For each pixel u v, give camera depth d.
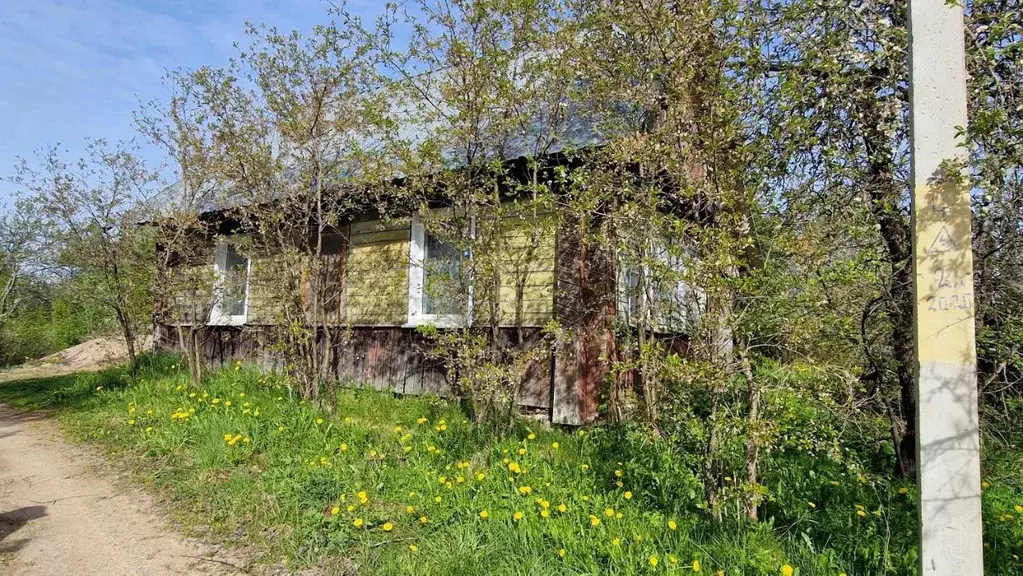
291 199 6.80
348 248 8.51
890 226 4.29
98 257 9.38
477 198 5.38
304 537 3.80
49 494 4.73
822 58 4.28
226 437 5.27
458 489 4.25
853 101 4.27
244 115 6.74
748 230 3.75
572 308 6.16
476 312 5.82
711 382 3.52
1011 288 4.07
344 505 4.14
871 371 4.68
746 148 3.74
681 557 3.28
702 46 4.02
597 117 5.52
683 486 4.21
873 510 3.98
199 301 9.12
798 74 4.23
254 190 6.88
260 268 7.28
